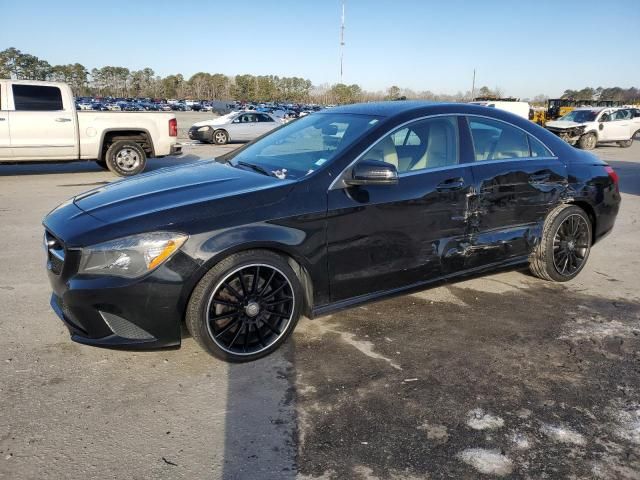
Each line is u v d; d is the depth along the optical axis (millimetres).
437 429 2613
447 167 3818
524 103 23609
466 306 4168
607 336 3662
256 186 3275
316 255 3275
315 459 2391
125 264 2842
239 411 2750
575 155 4672
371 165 3234
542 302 4270
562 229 4539
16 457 2367
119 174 11219
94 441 2492
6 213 7316
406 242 3627
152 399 2846
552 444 2510
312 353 3375
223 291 3066
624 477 2297
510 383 3045
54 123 10359
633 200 9086
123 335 2941
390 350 3428
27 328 3664
